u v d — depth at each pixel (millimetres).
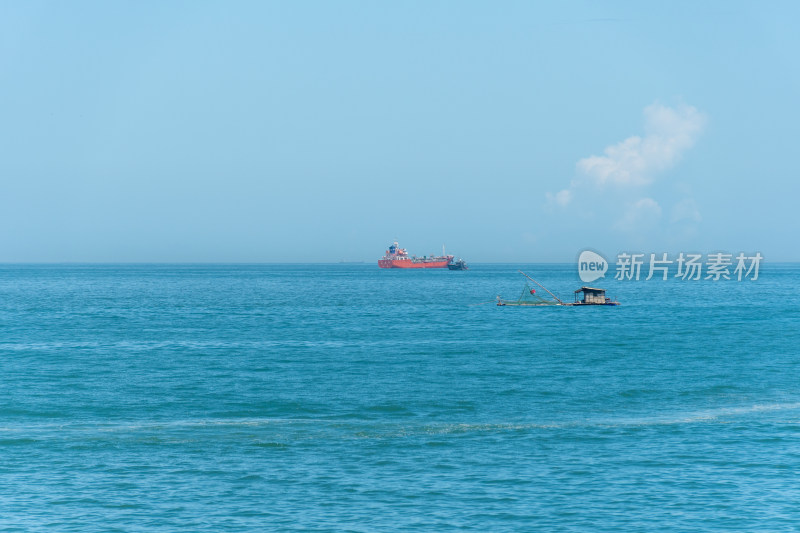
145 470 56594
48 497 50719
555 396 85062
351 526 46031
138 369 104812
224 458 59812
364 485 53250
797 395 85625
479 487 52750
